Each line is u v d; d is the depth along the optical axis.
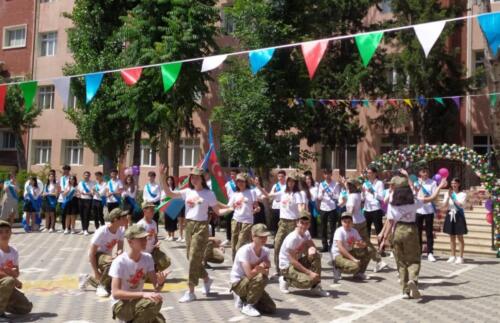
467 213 15.87
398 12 20.30
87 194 16.98
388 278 9.88
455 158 14.06
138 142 24.88
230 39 25.36
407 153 14.66
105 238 8.21
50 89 33.00
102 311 7.18
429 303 7.86
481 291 8.77
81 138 24.72
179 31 17.69
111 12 23.92
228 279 9.68
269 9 17.06
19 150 31.25
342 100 19.05
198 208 7.90
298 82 17.67
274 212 15.98
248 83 17.47
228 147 17.83
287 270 8.31
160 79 17.88
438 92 20.14
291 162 17.91
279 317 6.94
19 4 34.44
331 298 8.15
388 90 20.64
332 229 13.40
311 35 18.27
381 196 12.70
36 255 12.51
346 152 25.19
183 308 7.38
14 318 6.80
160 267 8.84
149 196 15.42
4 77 34.03
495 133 16.11
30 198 17.83
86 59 23.25
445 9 19.48
